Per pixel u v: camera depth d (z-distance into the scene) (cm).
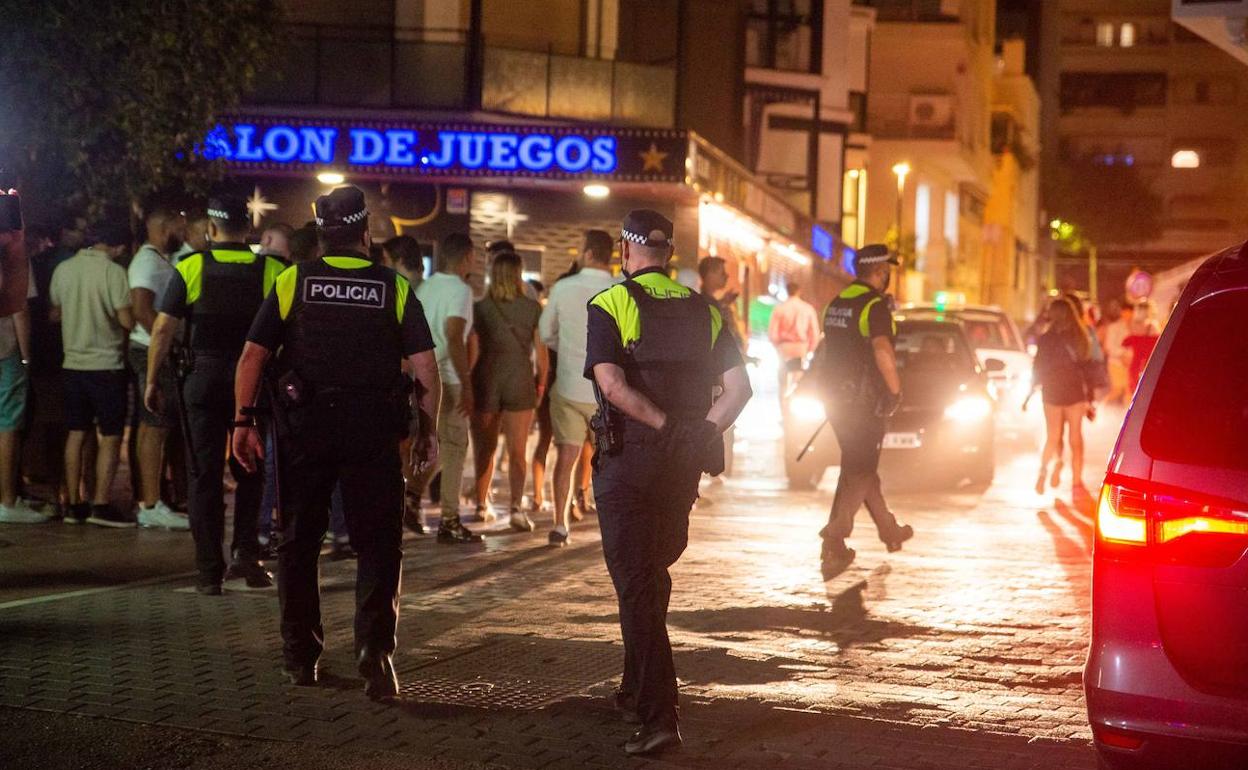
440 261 1062
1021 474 1767
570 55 2639
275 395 616
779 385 2214
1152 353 449
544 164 2431
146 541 1029
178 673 646
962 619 810
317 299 615
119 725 567
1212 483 425
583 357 1040
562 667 676
